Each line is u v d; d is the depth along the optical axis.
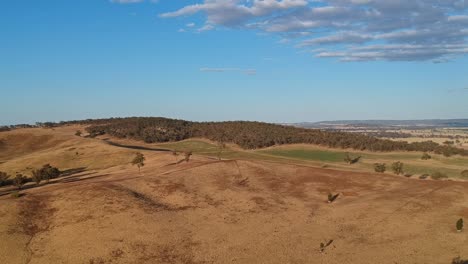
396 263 54.31
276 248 59.19
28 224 61.91
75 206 67.25
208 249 58.44
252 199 77.50
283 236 63.25
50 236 59.59
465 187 84.50
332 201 79.00
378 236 63.12
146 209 68.31
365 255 56.84
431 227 65.38
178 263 54.56
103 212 65.81
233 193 79.62
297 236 63.34
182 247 58.56
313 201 78.62
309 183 88.19
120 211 66.50
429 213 70.75
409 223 67.06
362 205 75.44
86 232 60.50
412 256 56.19
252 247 59.44
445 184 87.12
